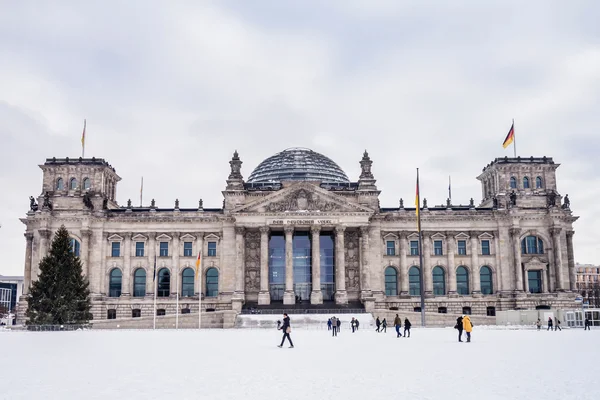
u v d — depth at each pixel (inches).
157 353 2153.1
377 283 5708.7
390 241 5949.8
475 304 5816.9
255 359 1889.8
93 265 5802.2
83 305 4911.4
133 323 4923.7
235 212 5610.2
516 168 6053.2
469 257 5915.4
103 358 1930.4
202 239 5905.5
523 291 5821.9
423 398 1111.6
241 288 5570.9
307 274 5856.3
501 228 5920.3
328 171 6668.3
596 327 4601.4
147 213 5905.5
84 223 5782.5
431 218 5930.1
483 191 6560.0
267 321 4987.7
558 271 5782.5
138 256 5895.7
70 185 5984.3
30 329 4515.3
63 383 1325.0
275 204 5649.6
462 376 1417.3
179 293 5841.5
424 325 4490.7
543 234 5910.4
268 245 5772.6
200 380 1371.8
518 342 2709.2
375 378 1391.5
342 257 5605.3
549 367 1599.4
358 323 4424.2
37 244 5782.5
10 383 1325.0
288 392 1188.5
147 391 1209.4
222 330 4495.6
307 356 1995.6
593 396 1125.7
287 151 6909.5
